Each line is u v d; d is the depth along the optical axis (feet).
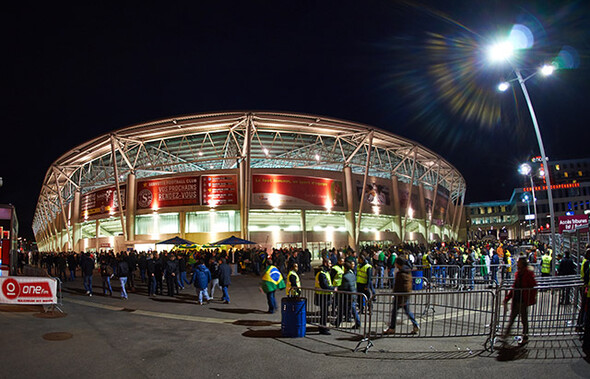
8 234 57.98
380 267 63.98
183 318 40.45
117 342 29.99
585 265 35.37
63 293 62.23
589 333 25.85
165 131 132.36
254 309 45.93
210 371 23.15
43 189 225.97
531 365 23.41
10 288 42.34
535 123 61.52
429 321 36.78
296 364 24.32
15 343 29.58
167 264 57.72
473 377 21.54
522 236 349.20
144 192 140.56
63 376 22.33
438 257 74.38
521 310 28.04
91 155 157.48
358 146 150.41
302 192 142.72
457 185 294.05
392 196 177.47
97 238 153.79
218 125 130.82
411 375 22.04
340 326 34.32
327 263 40.42
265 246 136.15
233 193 135.85
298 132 141.90
